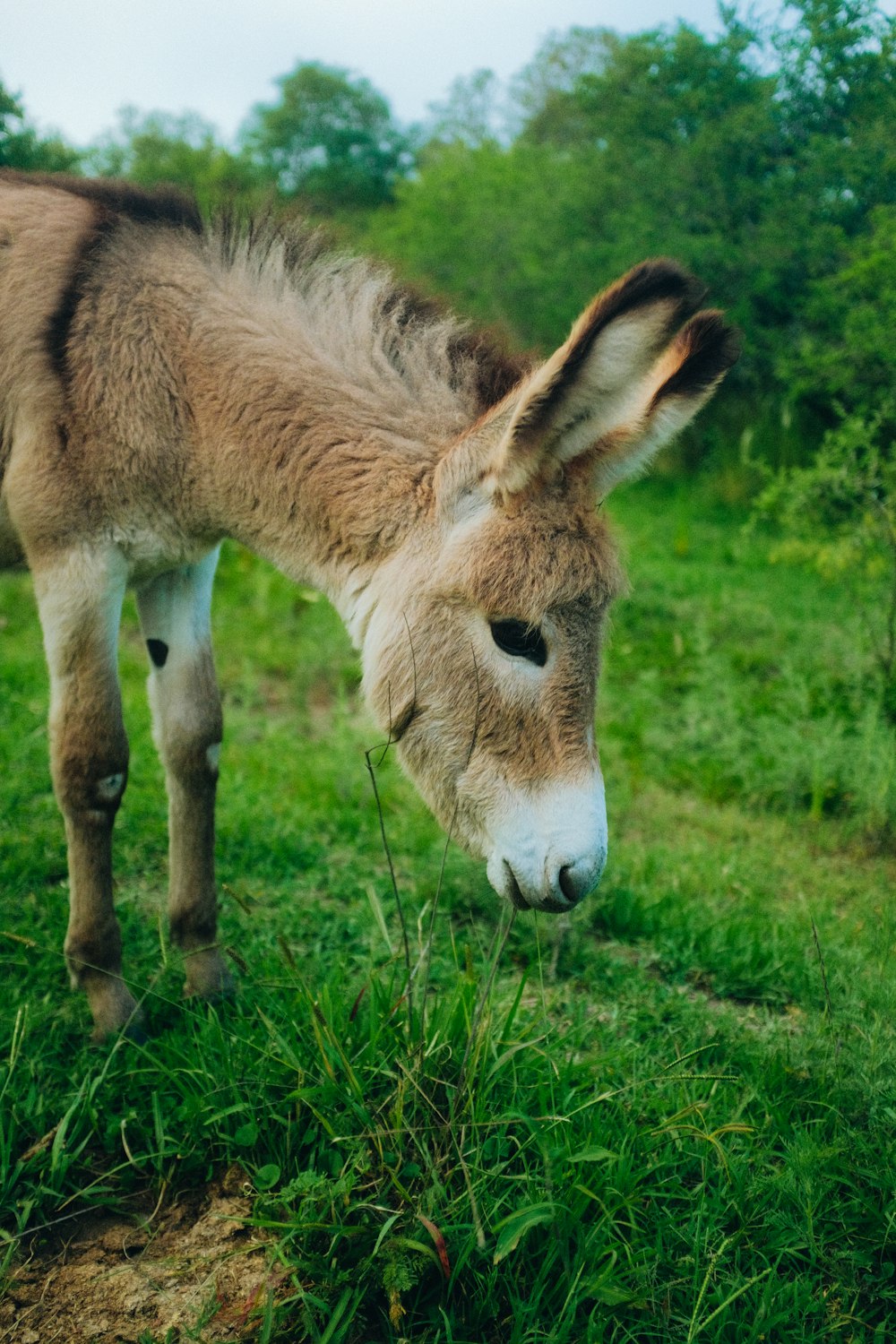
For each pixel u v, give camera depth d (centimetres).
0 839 370
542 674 234
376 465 254
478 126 2438
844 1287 200
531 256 1190
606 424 224
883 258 615
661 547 877
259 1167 225
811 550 586
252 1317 189
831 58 712
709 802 473
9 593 689
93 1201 221
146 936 322
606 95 1066
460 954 320
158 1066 249
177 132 2038
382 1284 187
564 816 230
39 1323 193
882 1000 268
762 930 343
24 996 284
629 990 309
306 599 671
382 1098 223
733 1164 225
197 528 281
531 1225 191
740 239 893
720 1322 189
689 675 580
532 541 230
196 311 267
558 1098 236
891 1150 223
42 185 285
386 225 1777
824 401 748
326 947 325
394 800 443
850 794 463
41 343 261
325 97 3219
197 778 294
